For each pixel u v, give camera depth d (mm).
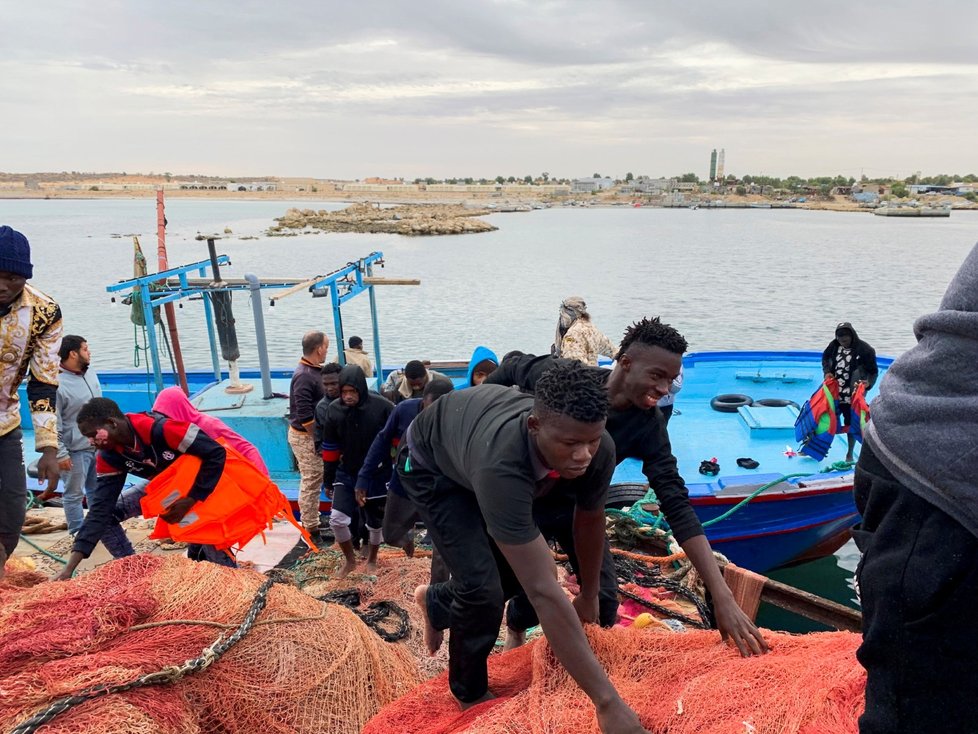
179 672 2838
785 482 8023
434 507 3000
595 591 3277
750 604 4367
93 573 3512
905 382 1689
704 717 2309
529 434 2451
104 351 23984
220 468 4926
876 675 1740
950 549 1556
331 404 5953
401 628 4617
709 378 12594
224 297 9609
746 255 55219
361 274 11016
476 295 35781
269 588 3467
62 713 2525
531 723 2406
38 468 4273
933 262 48938
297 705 3076
